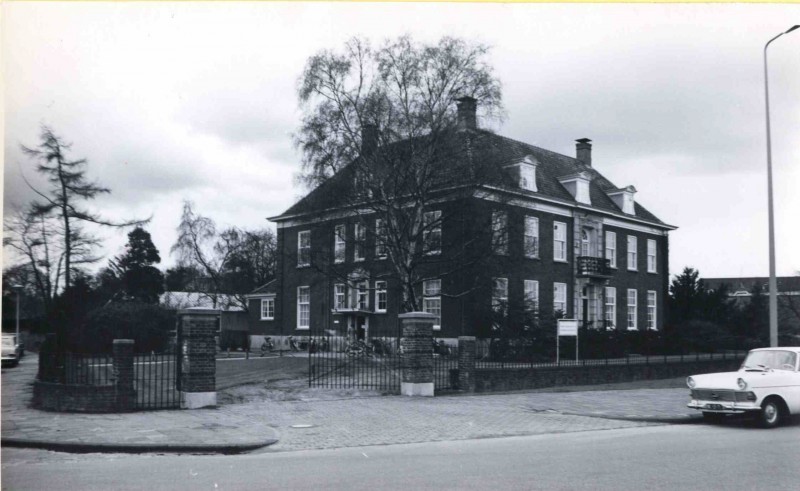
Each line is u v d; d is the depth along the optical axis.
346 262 35.66
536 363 28.92
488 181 32.69
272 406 17.89
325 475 9.72
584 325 42.50
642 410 18.34
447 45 33.19
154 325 36.12
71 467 10.48
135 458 11.42
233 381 22.36
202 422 14.86
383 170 32.41
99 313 34.88
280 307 48.78
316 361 29.52
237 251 72.81
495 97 33.06
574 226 44.41
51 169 26.47
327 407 17.84
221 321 56.81
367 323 42.53
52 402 16.56
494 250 32.91
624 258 48.84
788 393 15.70
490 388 23.44
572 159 51.56
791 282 53.97
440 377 23.08
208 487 8.95
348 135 33.34
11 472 10.09
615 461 10.84
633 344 40.84
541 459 11.05
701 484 9.09
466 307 36.41
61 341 18.67
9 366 35.06
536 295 41.06
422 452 11.97
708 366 34.03
